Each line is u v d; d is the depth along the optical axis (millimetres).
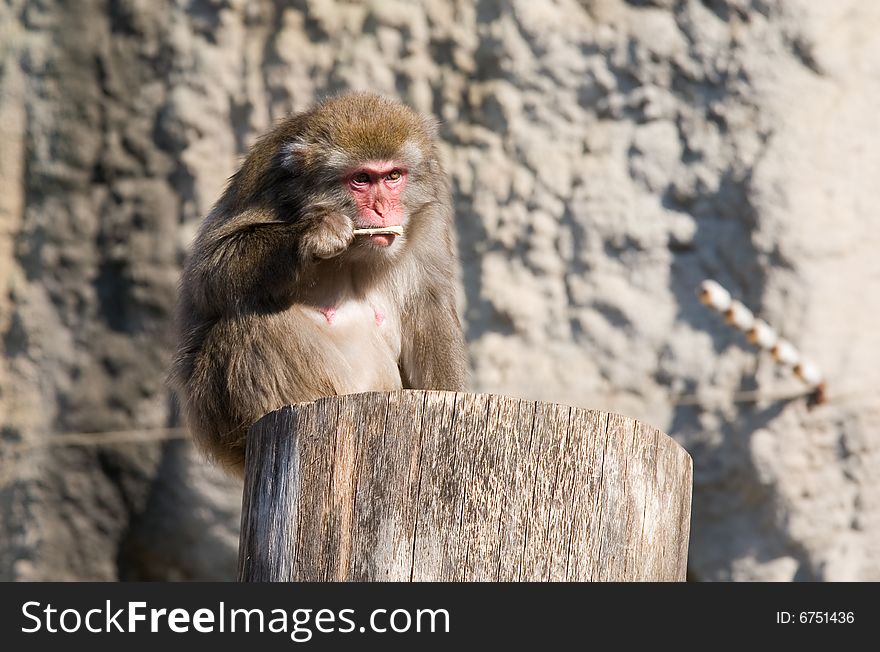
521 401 6652
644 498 6758
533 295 14820
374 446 6660
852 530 13828
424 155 9930
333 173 9617
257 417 9438
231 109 15742
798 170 14188
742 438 14078
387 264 9875
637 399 14422
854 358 13883
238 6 15828
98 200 15922
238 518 15203
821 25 14430
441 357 10352
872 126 14305
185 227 15656
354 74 15383
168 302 15594
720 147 14531
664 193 14688
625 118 14906
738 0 14688
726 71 14617
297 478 6793
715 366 14273
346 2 15633
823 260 14016
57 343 15766
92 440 15523
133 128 15914
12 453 15617
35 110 16078
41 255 15875
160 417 15508
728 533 14141
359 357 9852
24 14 16312
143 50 16000
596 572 6562
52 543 15492
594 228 14789
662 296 14539
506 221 14969
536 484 6578
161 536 15383
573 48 15039
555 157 14969
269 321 9516
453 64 15273
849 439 13844
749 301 14195
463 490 6547
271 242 9344
